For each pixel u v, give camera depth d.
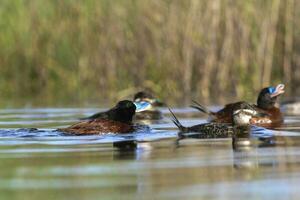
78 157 10.58
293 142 12.15
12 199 7.77
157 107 19.66
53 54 25.05
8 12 24.97
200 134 13.43
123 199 7.76
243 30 23.81
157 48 24.34
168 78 24.33
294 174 9.08
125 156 10.64
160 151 11.16
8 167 9.73
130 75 24.64
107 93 24.55
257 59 23.97
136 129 13.97
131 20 24.38
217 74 24.06
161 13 24.19
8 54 25.19
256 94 23.83
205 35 23.84
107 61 24.56
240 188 8.29
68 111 19.11
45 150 11.34
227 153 10.88
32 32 24.94
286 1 24.09
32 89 25.33
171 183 8.57
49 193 8.05
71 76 24.97
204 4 23.75
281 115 17.11
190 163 9.95
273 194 7.96
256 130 13.98
